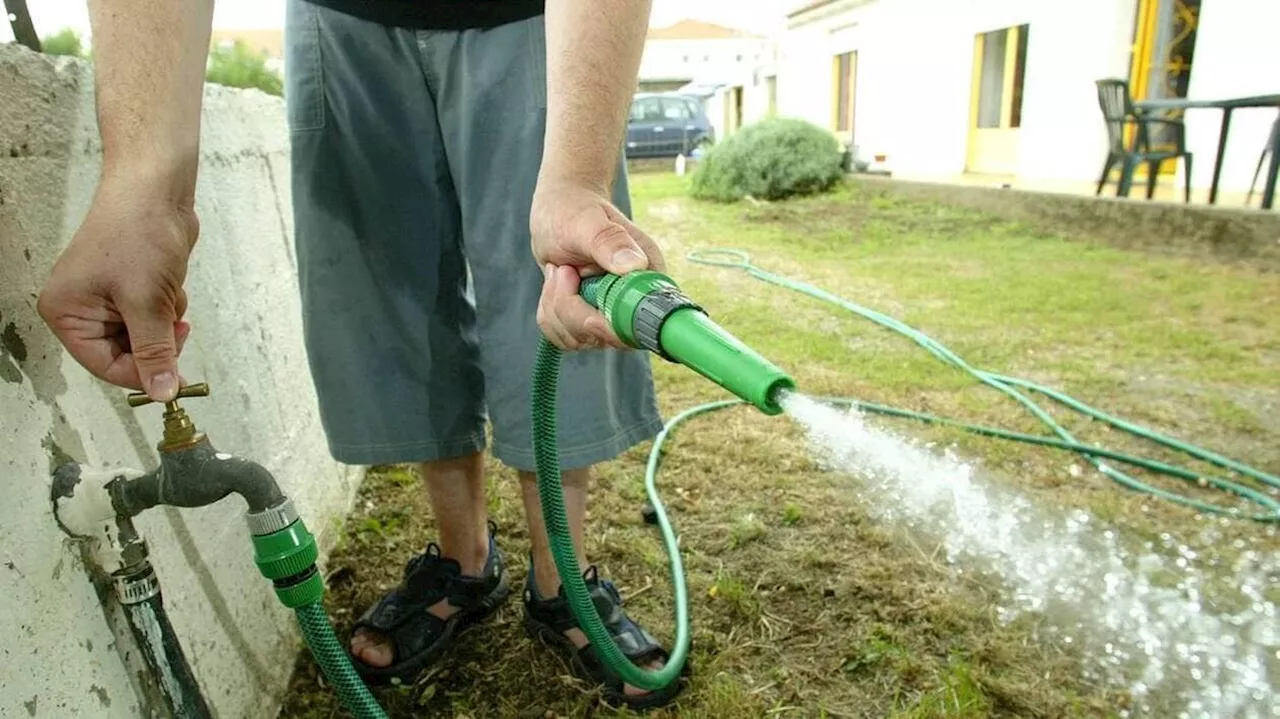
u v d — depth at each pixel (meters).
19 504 0.76
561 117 0.79
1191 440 2.16
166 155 0.76
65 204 0.90
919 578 1.57
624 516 1.79
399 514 1.84
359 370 1.28
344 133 1.20
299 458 1.63
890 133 9.42
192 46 0.80
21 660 0.73
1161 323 3.13
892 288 3.81
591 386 1.20
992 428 2.22
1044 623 1.45
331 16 1.16
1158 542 1.71
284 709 1.29
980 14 7.72
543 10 1.13
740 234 5.56
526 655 1.38
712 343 0.63
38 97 0.87
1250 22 5.13
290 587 0.83
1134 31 6.12
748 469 2.00
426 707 1.28
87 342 0.74
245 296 1.47
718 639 1.41
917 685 1.30
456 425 1.35
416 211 1.27
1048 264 4.24
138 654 0.92
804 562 1.62
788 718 1.25
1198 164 5.63
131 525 0.87
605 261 0.71
